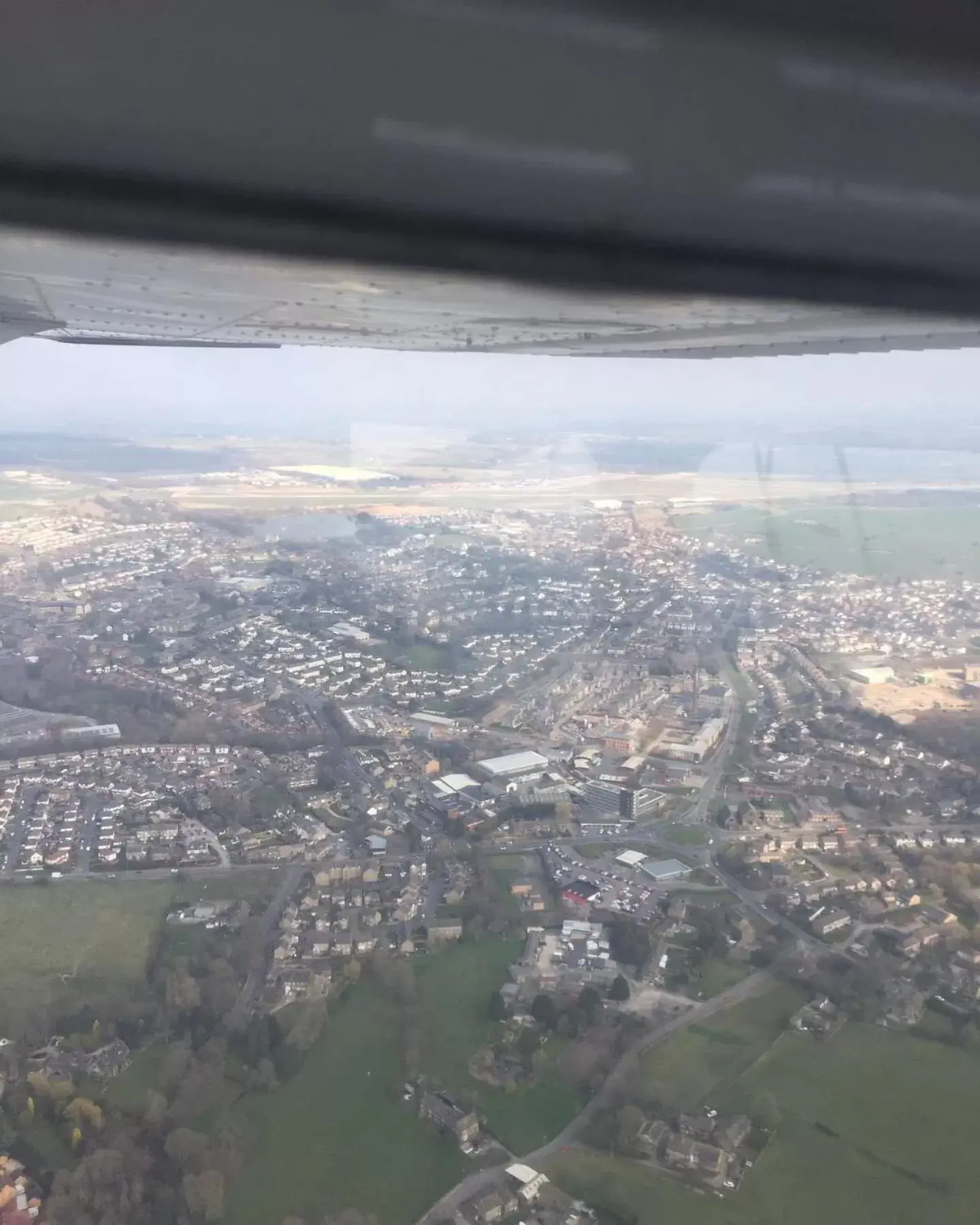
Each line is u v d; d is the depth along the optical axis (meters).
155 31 2.62
